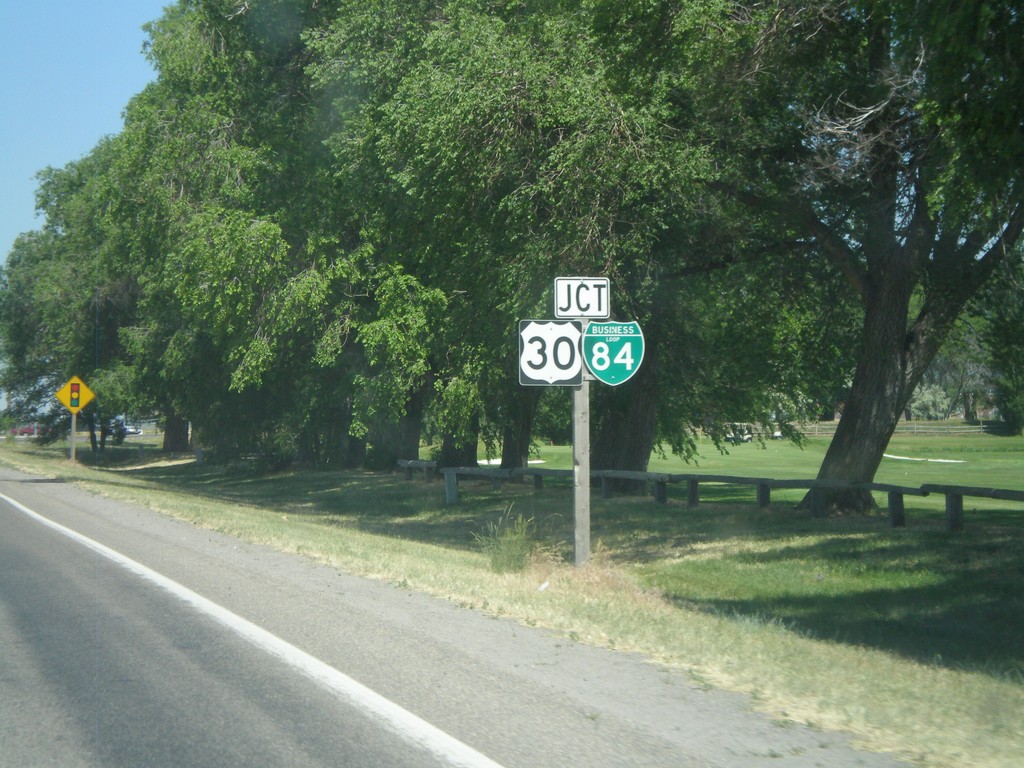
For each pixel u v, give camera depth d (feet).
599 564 47.09
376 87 72.64
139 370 147.13
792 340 80.02
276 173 84.79
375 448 140.15
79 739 19.01
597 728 18.80
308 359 109.09
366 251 81.10
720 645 25.96
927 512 72.49
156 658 25.07
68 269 174.09
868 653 28.09
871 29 48.93
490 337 66.69
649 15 52.11
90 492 83.66
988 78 33.73
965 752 17.11
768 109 55.88
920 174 51.65
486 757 17.46
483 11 65.26
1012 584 40.55
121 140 97.91
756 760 16.96
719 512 66.13
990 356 69.87
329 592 33.63
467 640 26.25
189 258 84.33
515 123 56.24
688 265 68.80
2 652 25.82
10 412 221.87
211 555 43.45
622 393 88.38
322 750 18.16
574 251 55.62
